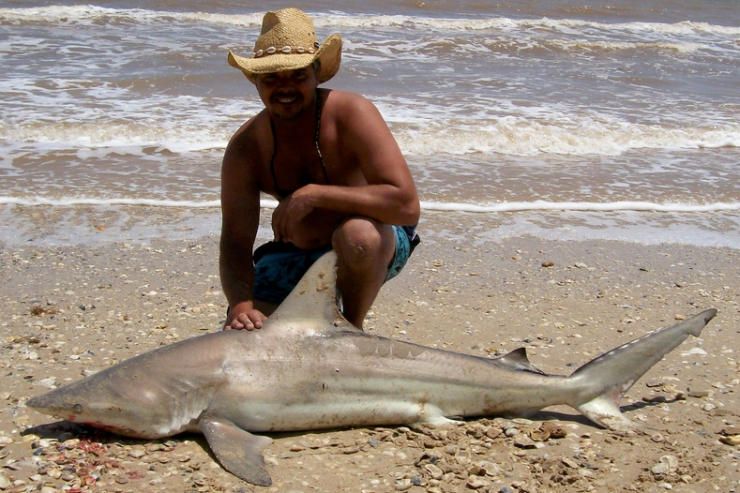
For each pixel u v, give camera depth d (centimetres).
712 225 588
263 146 340
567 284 478
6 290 446
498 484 309
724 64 1241
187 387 316
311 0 1584
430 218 572
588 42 1343
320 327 329
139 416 313
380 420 331
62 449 314
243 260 349
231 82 929
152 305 437
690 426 344
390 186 329
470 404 336
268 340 326
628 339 416
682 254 530
